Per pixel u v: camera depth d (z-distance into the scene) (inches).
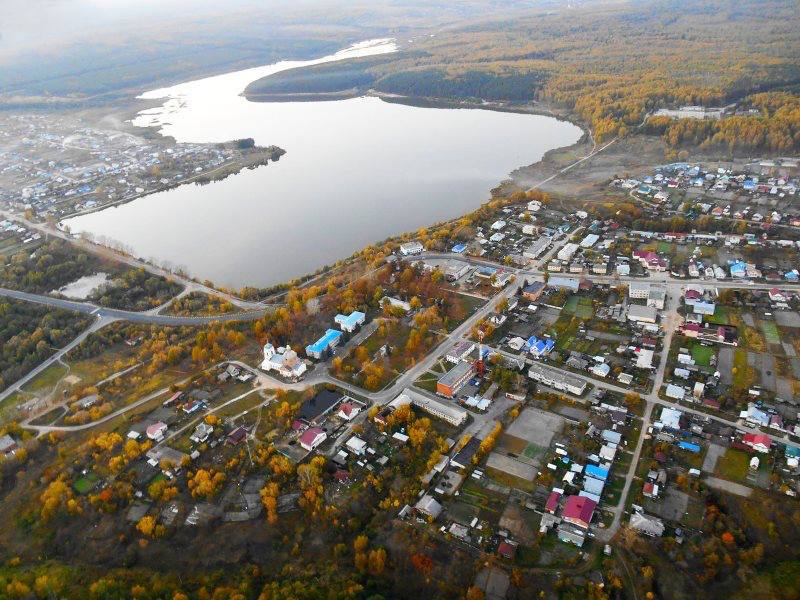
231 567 6097.4
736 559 5728.3
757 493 6427.2
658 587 5556.1
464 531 6235.2
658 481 6678.2
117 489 7116.1
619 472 6870.1
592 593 5477.4
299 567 6003.9
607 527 6200.8
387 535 6284.5
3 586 5880.9
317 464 7150.6
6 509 7121.1
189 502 6914.4
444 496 6697.8
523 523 6304.1
